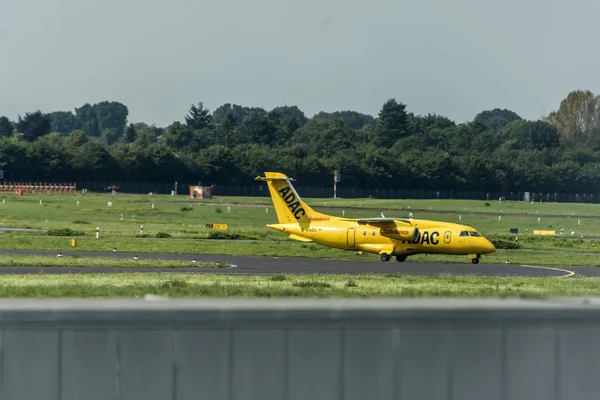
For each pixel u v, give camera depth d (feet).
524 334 171.12
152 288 458.50
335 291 451.53
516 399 169.68
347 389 165.89
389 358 167.32
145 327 161.38
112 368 160.66
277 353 164.55
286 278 579.48
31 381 158.61
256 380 163.84
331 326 165.89
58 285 465.88
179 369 162.20
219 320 163.53
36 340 158.61
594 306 175.01
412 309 168.14
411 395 167.12
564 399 171.42
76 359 159.63
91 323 160.04
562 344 171.01
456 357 168.76
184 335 162.61
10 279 526.16
